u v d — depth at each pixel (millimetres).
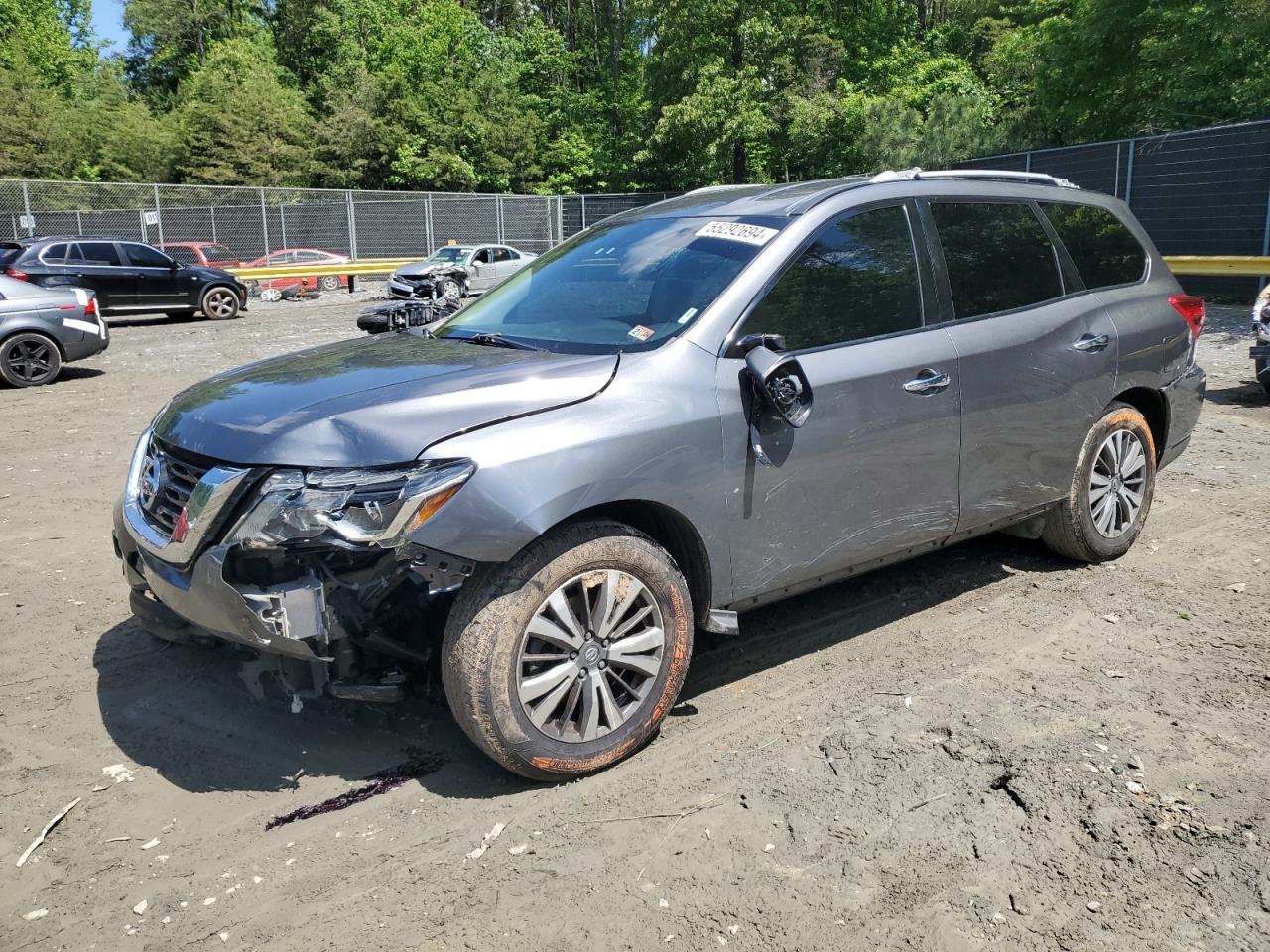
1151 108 21922
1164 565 4945
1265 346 8930
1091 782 3027
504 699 2914
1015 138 28656
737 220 3861
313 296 26969
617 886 2609
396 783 3121
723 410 3295
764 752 3258
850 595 4625
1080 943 2373
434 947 2393
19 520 6070
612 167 42812
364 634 2996
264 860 2748
